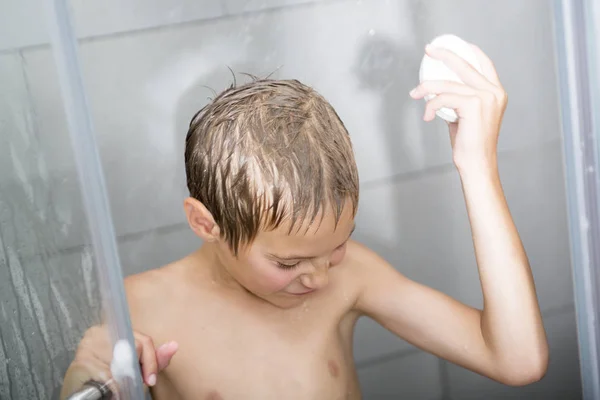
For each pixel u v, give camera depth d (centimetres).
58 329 54
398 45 125
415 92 69
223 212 73
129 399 51
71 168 45
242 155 70
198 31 120
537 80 126
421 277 130
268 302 82
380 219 128
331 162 70
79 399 51
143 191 122
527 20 125
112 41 118
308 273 73
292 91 75
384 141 127
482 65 71
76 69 43
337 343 84
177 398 83
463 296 131
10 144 50
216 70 122
